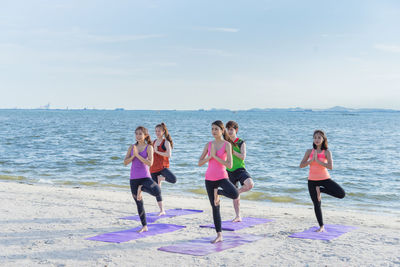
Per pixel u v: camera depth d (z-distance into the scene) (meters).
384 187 13.39
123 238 6.02
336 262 4.89
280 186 13.45
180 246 5.58
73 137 38.22
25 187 12.02
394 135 49.25
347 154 25.42
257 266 4.73
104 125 70.25
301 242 5.93
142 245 5.66
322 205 10.51
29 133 43.59
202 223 7.30
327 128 70.31
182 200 10.52
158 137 7.93
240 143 7.22
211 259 4.99
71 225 7.02
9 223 7.05
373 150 28.39
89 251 5.34
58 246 5.59
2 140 32.84
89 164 18.75
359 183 14.19
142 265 4.75
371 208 10.21
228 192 5.60
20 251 5.30
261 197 11.55
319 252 5.35
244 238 6.12
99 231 6.58
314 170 6.42
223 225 7.11
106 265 4.74
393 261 4.91
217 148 5.70
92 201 9.77
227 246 5.60
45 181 13.97
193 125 75.75
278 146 31.30
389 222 8.00
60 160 20.03
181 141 34.75
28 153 23.08
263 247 5.61
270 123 96.56
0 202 9.16
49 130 50.84
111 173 16.14
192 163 19.41
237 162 7.23
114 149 26.47
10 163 18.67
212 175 5.68
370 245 5.75
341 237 6.30
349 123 102.19
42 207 8.72
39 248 5.47
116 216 7.95
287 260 4.97
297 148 29.52
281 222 7.61
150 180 6.25
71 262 4.84
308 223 7.57
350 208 10.15
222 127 5.68
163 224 7.07
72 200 9.81
